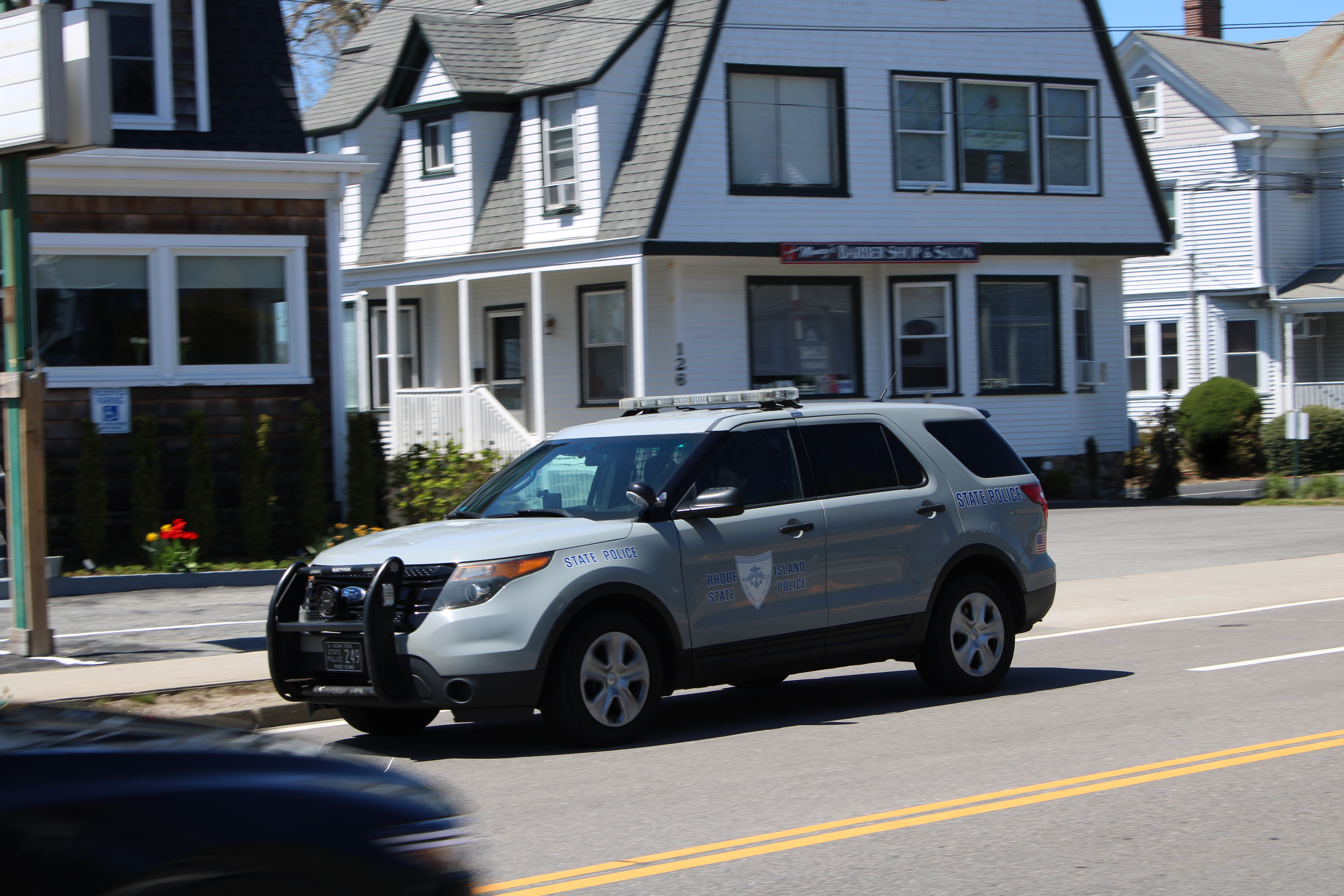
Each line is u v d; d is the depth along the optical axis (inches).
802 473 357.4
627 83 925.8
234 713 367.2
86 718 147.3
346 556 327.3
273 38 737.6
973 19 1002.1
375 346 1119.6
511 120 1002.7
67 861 121.0
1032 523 398.6
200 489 666.8
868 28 959.0
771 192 923.4
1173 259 1470.2
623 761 310.2
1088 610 572.1
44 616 445.1
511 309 1053.2
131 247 673.0
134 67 696.4
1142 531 853.8
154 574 612.7
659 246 882.1
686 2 927.7
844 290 977.5
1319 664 421.7
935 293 1000.9
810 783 285.9
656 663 328.5
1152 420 1380.4
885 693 401.1
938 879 220.2
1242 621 529.3
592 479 353.1
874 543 362.0
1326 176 1453.0
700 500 331.3
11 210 432.1
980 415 403.9
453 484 724.0
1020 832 245.8
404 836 135.6
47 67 408.8
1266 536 813.2
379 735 350.9
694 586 331.6
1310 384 1405.0
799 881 220.5
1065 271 1049.5
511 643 306.2
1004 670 390.0
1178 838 240.8
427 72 1021.2
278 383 706.8
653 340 946.1
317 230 717.9
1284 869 222.8
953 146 994.7
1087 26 1051.9
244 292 703.1
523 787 288.5
